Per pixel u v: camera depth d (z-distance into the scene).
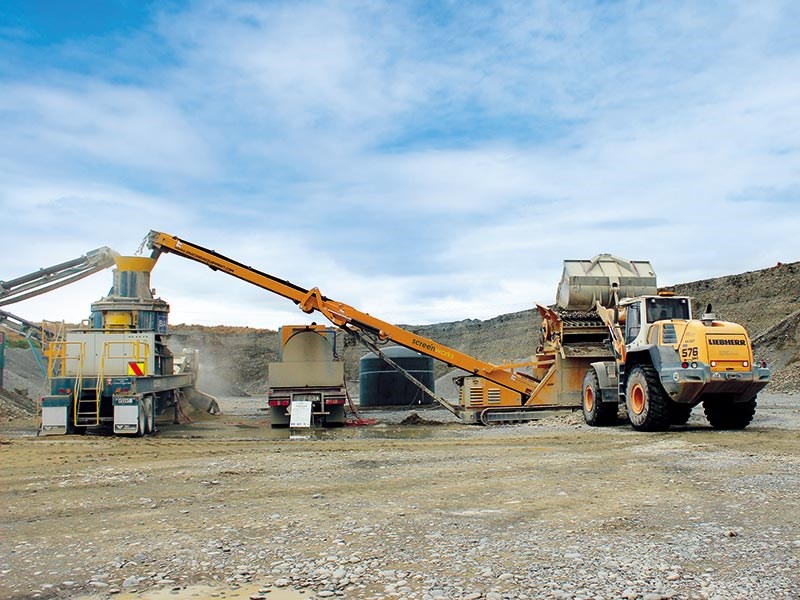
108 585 5.60
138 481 10.37
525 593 5.20
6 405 25.48
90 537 7.09
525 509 7.93
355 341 23.08
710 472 10.07
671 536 6.62
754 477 9.55
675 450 12.55
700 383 14.99
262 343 70.31
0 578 5.82
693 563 5.81
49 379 18.53
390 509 8.05
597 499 8.38
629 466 10.91
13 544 6.88
